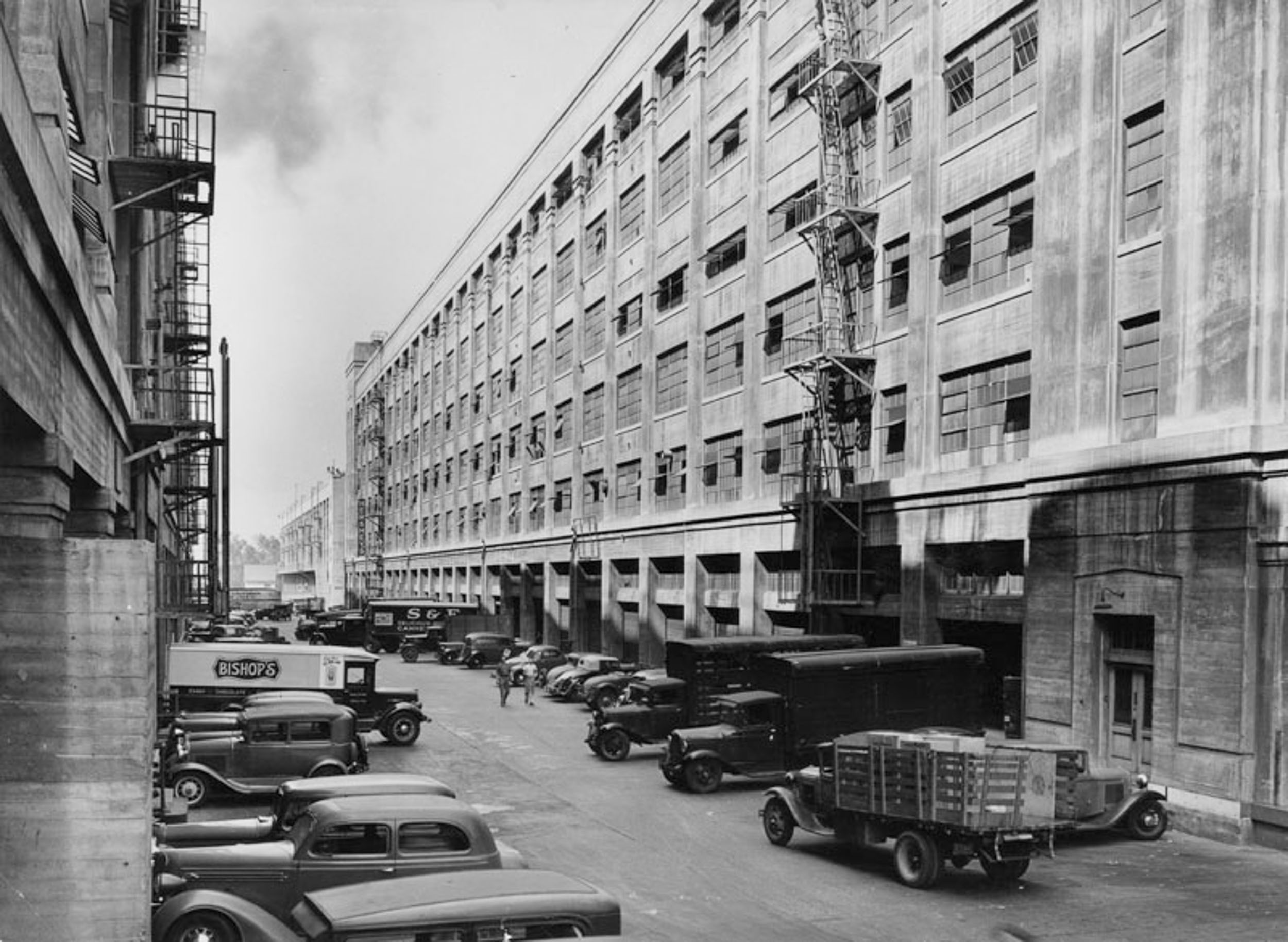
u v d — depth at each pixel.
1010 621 24.75
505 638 53.47
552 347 61.78
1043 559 22.92
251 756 20.02
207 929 10.34
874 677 22.89
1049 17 23.77
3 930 9.85
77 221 16.59
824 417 33.03
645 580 47.03
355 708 28.77
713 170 42.34
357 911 8.44
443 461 87.38
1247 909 14.17
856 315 32.31
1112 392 21.73
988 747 16.08
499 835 18.47
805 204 34.78
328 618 67.00
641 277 48.69
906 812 15.20
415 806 11.59
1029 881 15.59
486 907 8.58
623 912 13.80
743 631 37.91
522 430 66.75
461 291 83.31
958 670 23.45
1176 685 19.48
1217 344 19.16
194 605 34.31
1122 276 21.72
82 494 17.42
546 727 32.62
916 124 29.12
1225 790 18.33
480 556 74.69
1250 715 18.19
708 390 42.34
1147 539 20.25
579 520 55.97
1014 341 25.14
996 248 26.19
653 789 22.95
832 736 22.55
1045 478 22.86
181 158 23.17
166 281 36.47
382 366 115.75
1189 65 19.97
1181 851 17.59
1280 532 17.84
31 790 10.00
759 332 37.81
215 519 34.03
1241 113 18.91
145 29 26.86
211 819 18.69
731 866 16.41
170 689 28.59
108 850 10.09
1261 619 18.20
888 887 15.23
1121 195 21.92
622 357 51.34
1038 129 24.11
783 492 35.34
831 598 31.92
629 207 51.19
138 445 25.58
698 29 42.69
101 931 10.01
